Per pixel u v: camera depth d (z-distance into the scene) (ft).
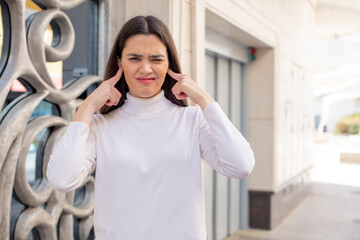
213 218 14.83
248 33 13.83
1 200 5.72
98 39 8.44
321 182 30.27
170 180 4.27
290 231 16.80
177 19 8.94
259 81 16.93
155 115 4.50
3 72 5.87
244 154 4.26
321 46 53.42
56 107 7.32
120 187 4.25
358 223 18.31
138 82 4.31
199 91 4.45
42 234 6.78
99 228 4.36
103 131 4.45
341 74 57.41
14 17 5.90
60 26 7.20
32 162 7.21
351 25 32.73
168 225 4.26
